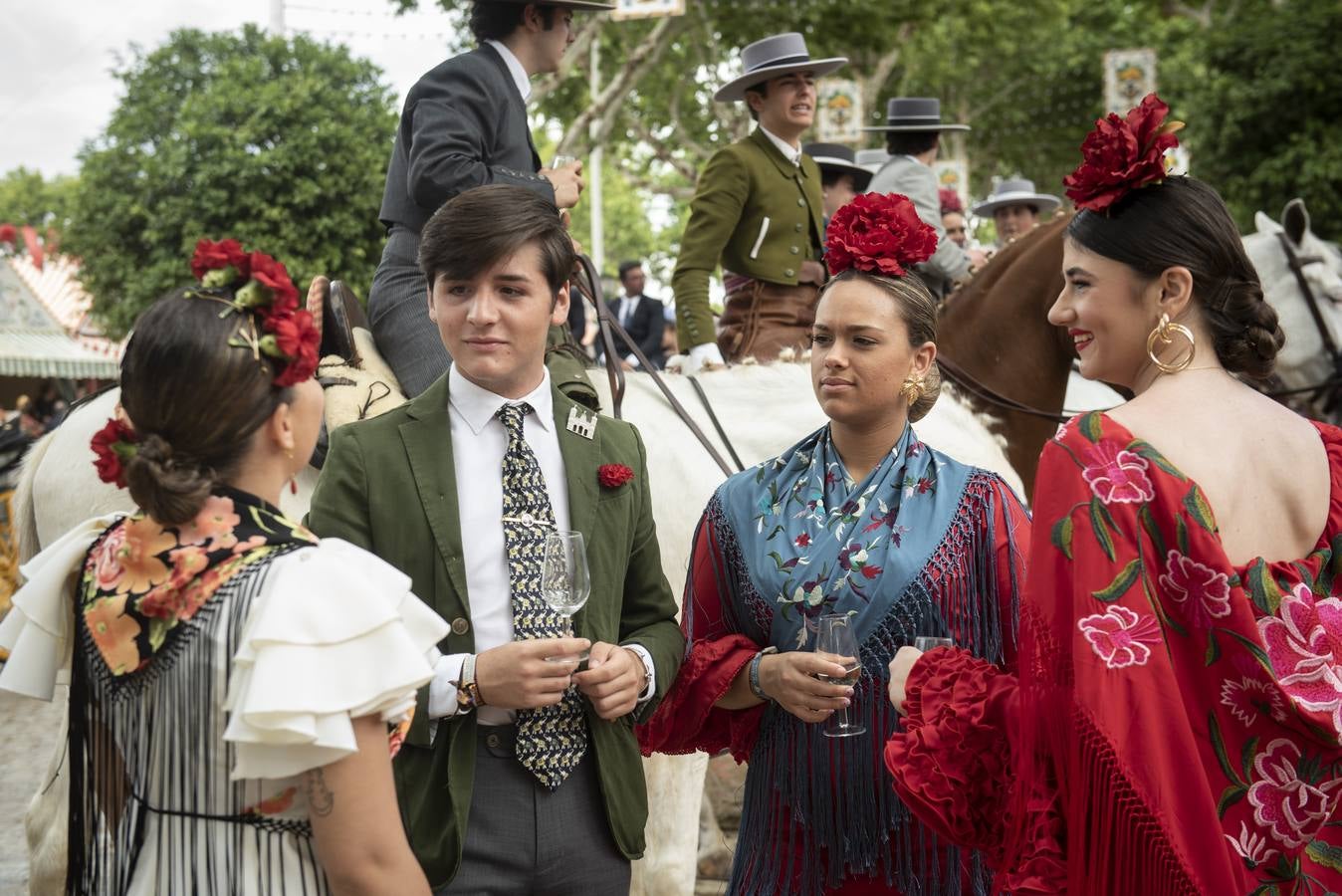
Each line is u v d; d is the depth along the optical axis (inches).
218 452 67.8
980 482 94.2
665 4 495.2
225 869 65.0
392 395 134.3
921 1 594.9
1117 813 66.9
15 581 265.0
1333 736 67.9
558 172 144.3
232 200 600.7
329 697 62.9
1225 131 623.2
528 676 86.1
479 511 95.0
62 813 131.7
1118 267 75.5
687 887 129.6
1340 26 607.2
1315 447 73.7
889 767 78.9
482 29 152.6
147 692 66.6
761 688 91.1
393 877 65.6
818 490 96.0
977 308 180.2
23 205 1622.8
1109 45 891.4
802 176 185.5
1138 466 70.7
